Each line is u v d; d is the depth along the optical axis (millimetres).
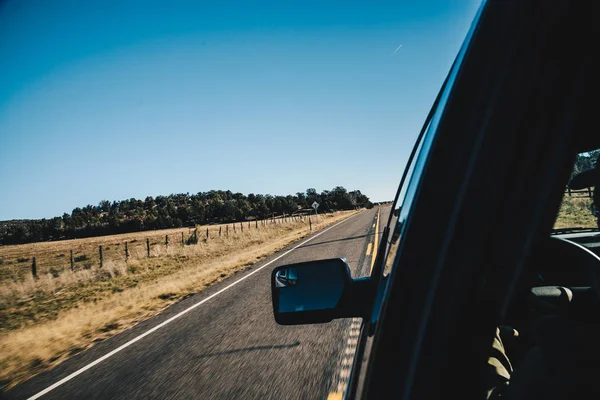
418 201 882
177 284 11000
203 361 4781
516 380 736
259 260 14617
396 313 900
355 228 25031
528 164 708
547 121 688
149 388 4172
